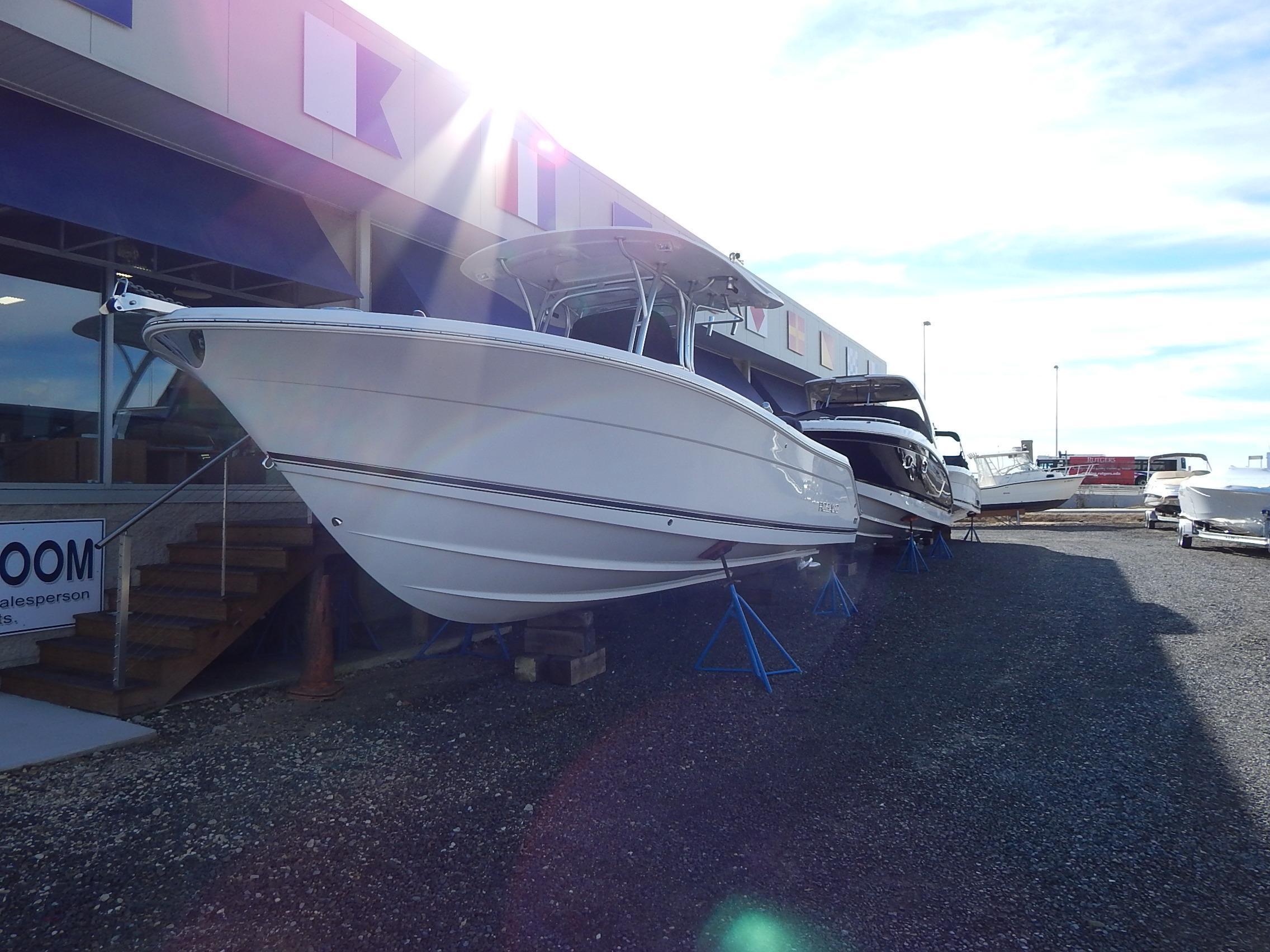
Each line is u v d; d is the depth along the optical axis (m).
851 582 9.80
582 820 3.17
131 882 2.66
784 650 5.46
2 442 5.18
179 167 5.76
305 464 4.29
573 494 4.64
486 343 3.99
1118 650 6.13
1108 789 3.51
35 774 3.58
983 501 21.91
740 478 5.66
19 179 4.60
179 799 3.33
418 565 4.59
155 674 4.49
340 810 3.24
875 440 9.66
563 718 4.44
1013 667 5.68
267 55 5.62
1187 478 18.14
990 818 3.23
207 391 6.39
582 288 5.91
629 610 7.60
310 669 4.82
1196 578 9.88
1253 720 4.45
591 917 2.48
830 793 3.46
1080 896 2.63
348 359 3.96
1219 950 2.33
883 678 5.39
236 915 2.47
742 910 2.53
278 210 6.40
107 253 5.70
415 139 6.82
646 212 10.56
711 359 13.80
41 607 5.12
